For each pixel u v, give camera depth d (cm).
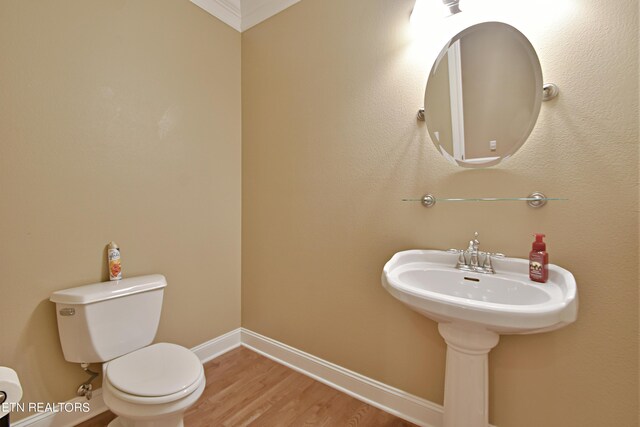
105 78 147
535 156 113
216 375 179
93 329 127
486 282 113
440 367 135
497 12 119
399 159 145
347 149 162
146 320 145
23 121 123
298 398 159
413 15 131
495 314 82
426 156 137
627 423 100
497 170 120
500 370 121
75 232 138
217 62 198
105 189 148
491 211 122
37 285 128
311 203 177
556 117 108
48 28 129
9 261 121
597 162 102
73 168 137
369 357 157
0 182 118
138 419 105
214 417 144
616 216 100
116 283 143
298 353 185
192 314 187
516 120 116
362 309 159
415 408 142
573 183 106
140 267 161
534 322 79
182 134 180
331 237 169
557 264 109
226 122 205
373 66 152
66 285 135
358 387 160
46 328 130
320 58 171
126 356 129
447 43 130
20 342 124
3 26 118
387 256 150
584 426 107
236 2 206
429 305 93
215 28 197
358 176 158
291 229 188
